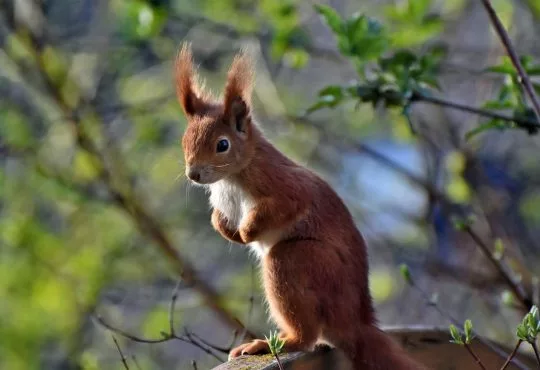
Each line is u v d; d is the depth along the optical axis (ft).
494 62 41.29
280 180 23.13
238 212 23.97
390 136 57.41
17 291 49.14
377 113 50.49
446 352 23.45
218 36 46.55
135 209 46.73
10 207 51.44
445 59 40.70
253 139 23.49
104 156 48.34
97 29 52.13
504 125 26.05
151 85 50.67
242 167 23.20
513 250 41.55
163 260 50.31
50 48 46.75
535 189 51.88
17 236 49.47
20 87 53.21
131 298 49.47
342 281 22.43
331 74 54.75
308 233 22.93
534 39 46.29
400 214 48.34
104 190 48.88
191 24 42.01
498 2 41.91
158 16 38.42
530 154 52.13
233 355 22.34
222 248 54.34
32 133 49.93
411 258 45.37
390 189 55.88
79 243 51.78
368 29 27.04
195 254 54.13
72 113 46.03
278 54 38.47
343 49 27.02
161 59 50.39
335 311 22.21
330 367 22.20
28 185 50.70
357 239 23.32
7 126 47.93
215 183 24.23
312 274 22.36
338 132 51.90
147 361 46.06
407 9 35.63
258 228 22.97
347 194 50.57
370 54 26.94
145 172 51.98
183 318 50.83
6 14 45.09
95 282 49.06
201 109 23.84
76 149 46.65
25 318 48.37
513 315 42.06
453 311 47.75
